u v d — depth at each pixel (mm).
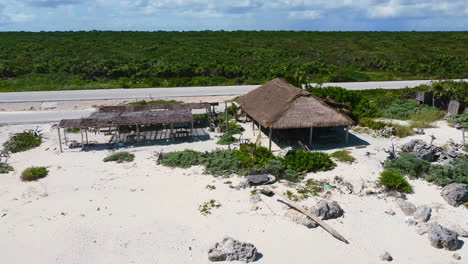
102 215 17422
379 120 33125
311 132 25859
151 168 23016
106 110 32625
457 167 20953
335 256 14352
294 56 74688
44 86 50406
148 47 80125
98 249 14875
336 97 34250
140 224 16625
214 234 15820
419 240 15305
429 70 62031
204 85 52125
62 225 16562
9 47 76312
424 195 18859
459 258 14148
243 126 32281
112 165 23641
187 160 23578
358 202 18250
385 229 16047
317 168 22062
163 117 28625
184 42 88688
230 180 20891
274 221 16688
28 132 30000
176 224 16594
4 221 16938
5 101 42594
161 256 14414
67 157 25312
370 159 23688
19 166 23734
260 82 53000
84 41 87688
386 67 65625
